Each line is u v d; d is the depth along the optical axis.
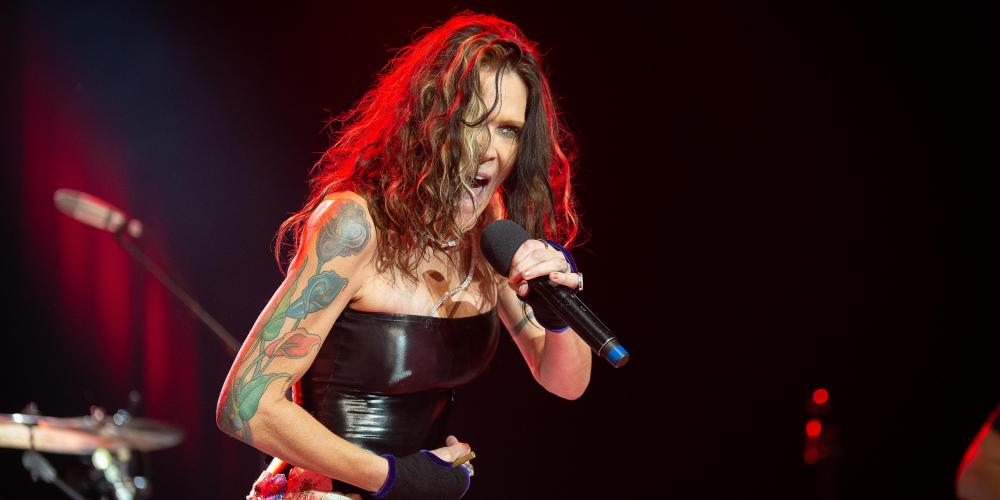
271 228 13.10
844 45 13.05
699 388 14.01
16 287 13.30
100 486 10.29
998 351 12.96
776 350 13.80
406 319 3.77
